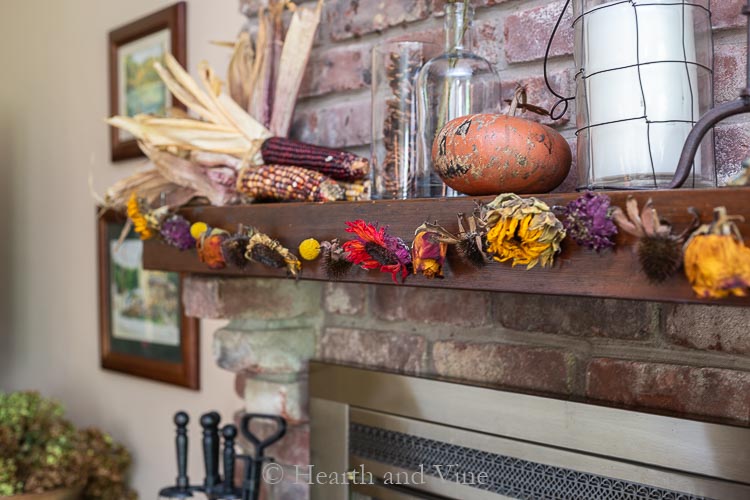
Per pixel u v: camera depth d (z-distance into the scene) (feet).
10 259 8.32
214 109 3.86
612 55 2.38
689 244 1.89
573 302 3.09
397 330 3.80
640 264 2.07
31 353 8.05
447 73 2.99
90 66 6.97
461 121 2.60
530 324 3.24
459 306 3.50
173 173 3.81
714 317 2.69
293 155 3.52
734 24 2.60
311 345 4.25
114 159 6.50
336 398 3.97
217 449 4.18
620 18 2.36
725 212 1.87
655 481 2.72
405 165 3.20
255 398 4.38
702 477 2.60
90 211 7.04
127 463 6.40
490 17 3.34
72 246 7.33
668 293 2.02
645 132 2.32
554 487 3.02
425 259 2.48
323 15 4.07
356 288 4.01
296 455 4.32
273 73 4.00
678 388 2.76
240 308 4.10
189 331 5.79
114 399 6.84
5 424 5.99
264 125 3.95
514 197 2.25
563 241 2.24
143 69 6.19
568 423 2.98
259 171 3.52
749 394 2.58
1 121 8.37
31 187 7.93
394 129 3.22
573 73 3.02
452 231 2.54
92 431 6.34
